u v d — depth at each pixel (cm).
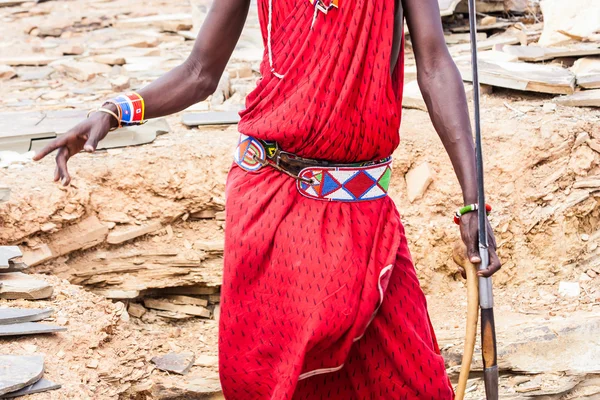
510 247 521
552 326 476
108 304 463
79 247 496
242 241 281
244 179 290
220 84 632
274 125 274
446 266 521
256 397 294
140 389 448
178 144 531
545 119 546
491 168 527
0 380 365
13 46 832
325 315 269
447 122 274
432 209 524
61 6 994
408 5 276
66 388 380
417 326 284
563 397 462
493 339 277
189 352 487
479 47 710
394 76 280
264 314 284
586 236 533
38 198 480
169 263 514
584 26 674
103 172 505
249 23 771
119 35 871
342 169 279
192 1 866
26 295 431
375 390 288
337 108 265
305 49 267
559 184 526
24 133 536
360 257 276
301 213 280
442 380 285
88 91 685
